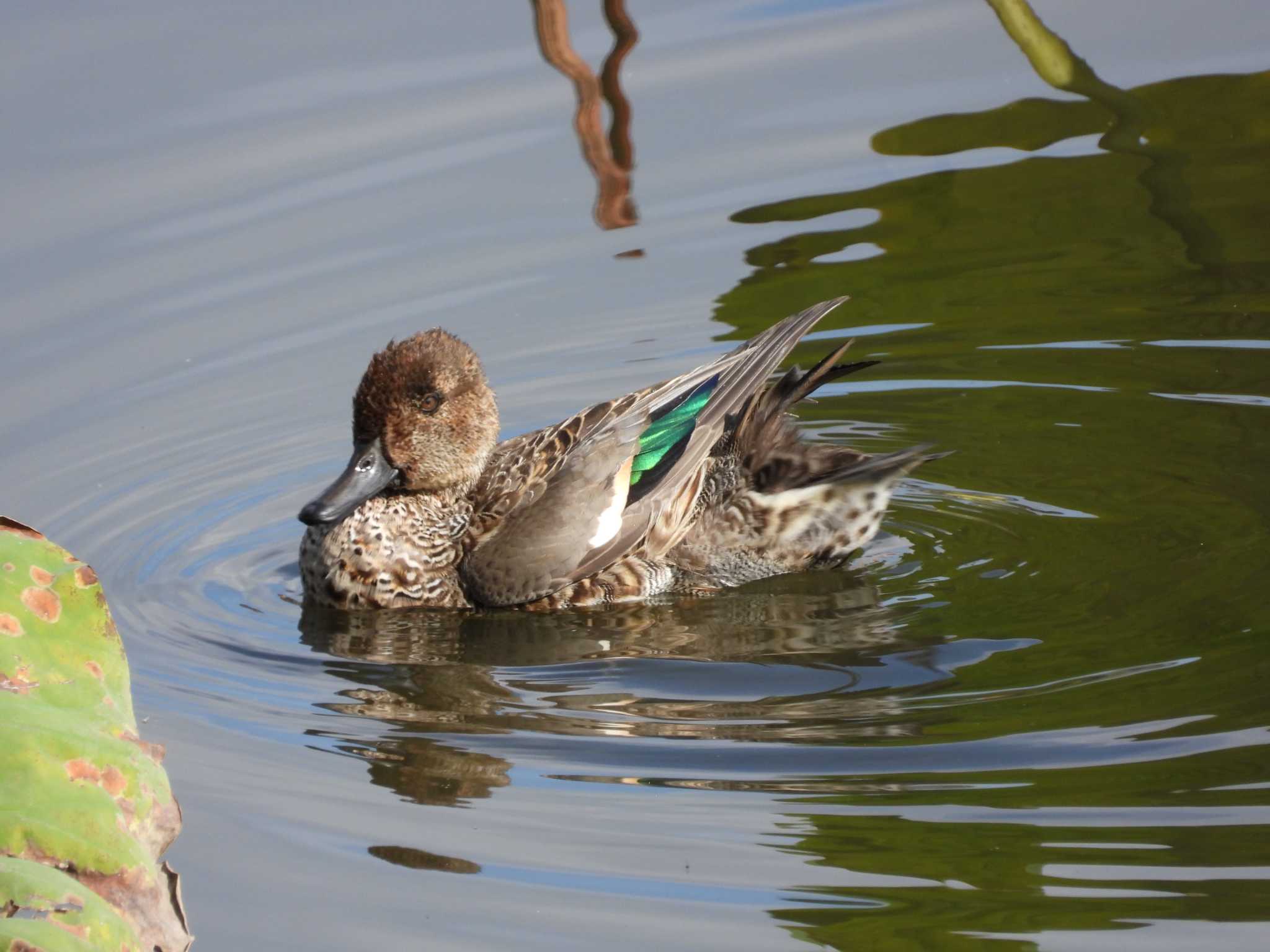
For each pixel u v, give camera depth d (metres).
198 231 16.25
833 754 9.60
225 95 17.80
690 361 14.96
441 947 7.99
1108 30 19.11
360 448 12.52
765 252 16.33
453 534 12.62
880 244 16.30
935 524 12.77
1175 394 14.12
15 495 13.34
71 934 6.09
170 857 8.84
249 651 11.52
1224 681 10.05
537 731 10.16
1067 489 13.01
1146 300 15.36
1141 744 9.41
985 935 7.79
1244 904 7.91
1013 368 14.77
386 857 8.78
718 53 19.05
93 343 14.99
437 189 16.94
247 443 14.16
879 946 7.79
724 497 12.85
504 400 14.59
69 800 6.68
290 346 15.10
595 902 8.27
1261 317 14.97
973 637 11.01
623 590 12.45
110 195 16.48
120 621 11.92
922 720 9.93
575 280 16.08
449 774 9.64
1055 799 8.91
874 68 18.75
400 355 12.58
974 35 19.31
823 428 14.25
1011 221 16.48
